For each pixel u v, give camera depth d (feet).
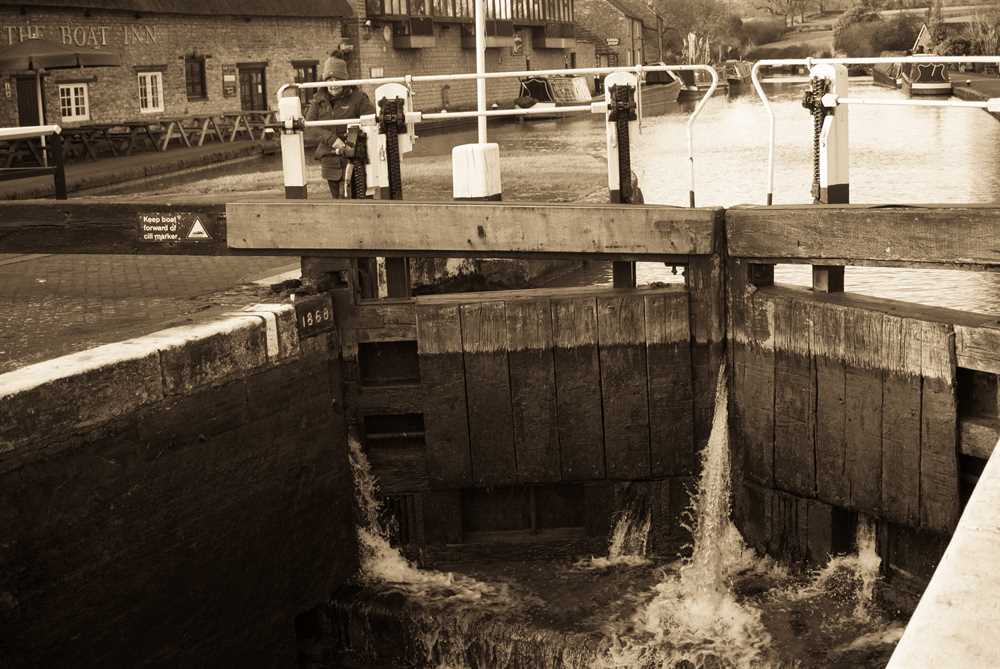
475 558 26.81
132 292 28.32
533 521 26.86
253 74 131.13
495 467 26.14
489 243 25.12
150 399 20.99
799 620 23.47
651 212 24.58
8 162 82.23
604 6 260.62
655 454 25.91
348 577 26.40
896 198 57.06
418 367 26.27
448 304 25.55
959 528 9.55
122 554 20.68
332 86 28.89
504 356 25.62
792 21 554.87
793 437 24.62
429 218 25.21
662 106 158.81
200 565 22.45
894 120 110.73
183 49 118.42
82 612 19.98
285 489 24.53
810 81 25.21
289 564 24.76
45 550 19.19
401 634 25.02
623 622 23.89
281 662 24.73
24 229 28.53
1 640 18.57
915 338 22.13
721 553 25.77
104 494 20.21
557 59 222.48
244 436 23.30
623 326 25.39
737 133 103.14
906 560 23.62
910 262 22.57
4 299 28.04
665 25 346.13
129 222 27.81
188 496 22.00
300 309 24.62
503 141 101.91
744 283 24.90
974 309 35.45
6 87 96.53
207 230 27.30
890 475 23.06
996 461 11.25
